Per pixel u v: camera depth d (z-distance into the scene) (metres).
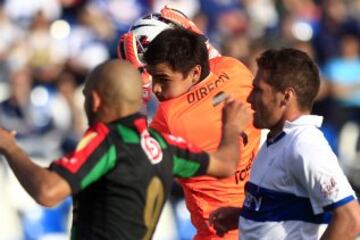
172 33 18.38
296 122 16.36
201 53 18.45
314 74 16.48
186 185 18.83
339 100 43.69
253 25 49.47
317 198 16.00
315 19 50.97
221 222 18.16
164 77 18.34
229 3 49.97
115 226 14.56
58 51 42.62
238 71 18.92
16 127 37.12
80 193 14.77
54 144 35.44
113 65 14.76
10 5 44.84
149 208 14.82
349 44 46.72
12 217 31.55
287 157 16.17
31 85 39.41
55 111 38.03
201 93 18.50
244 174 18.75
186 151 15.22
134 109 14.88
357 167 38.34
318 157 15.89
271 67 16.44
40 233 31.73
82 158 14.23
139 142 14.74
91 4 46.31
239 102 15.57
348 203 15.87
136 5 47.84
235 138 15.35
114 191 14.56
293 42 44.66
